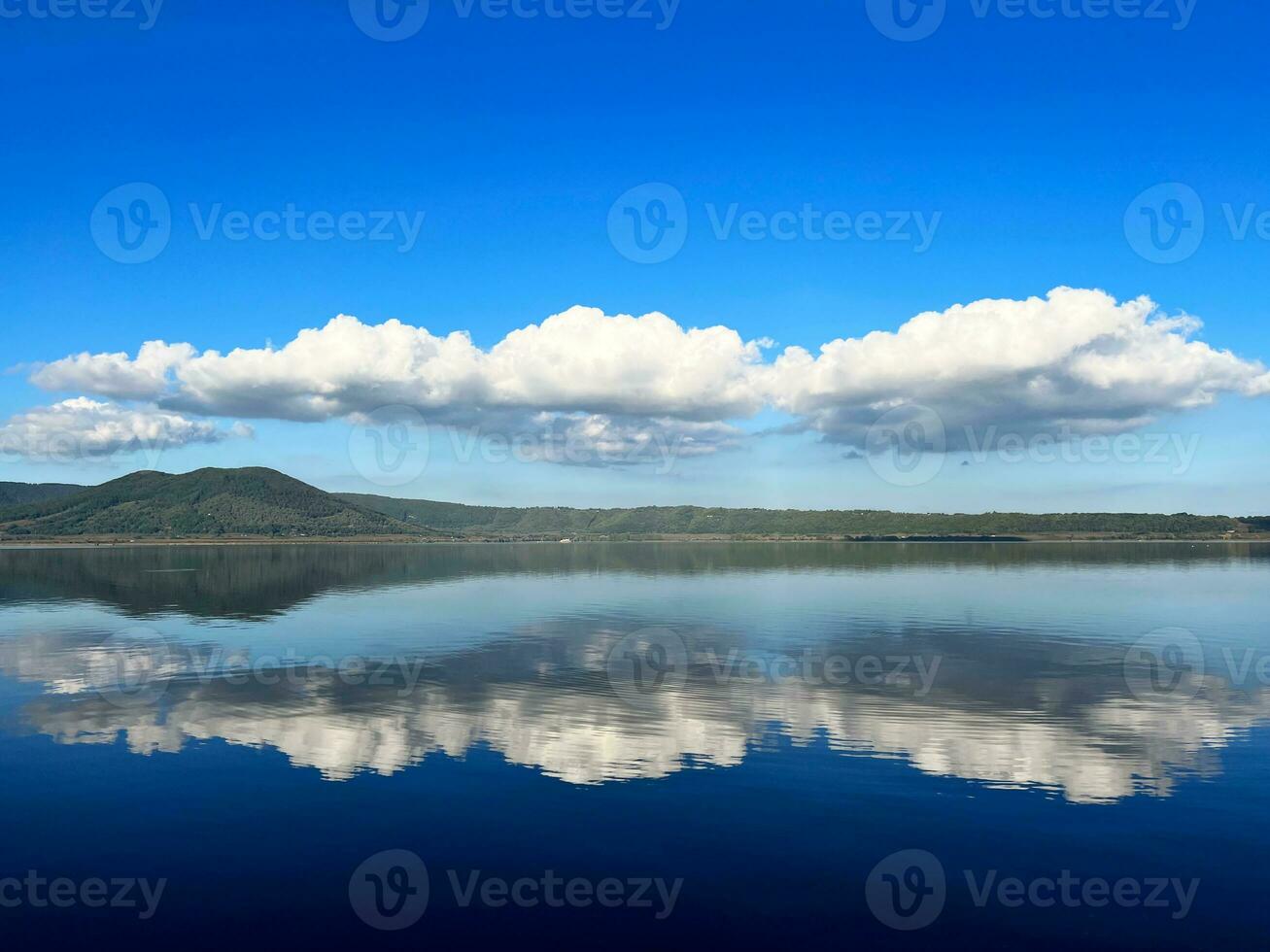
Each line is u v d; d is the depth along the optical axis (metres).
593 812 14.00
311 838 13.05
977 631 34.38
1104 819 13.62
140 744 17.83
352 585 61.09
